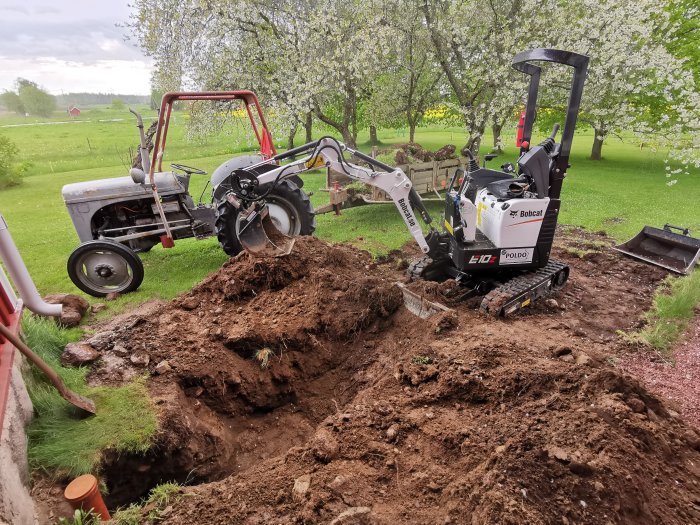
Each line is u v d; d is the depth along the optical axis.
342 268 5.48
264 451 3.77
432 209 8.80
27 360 3.45
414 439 3.01
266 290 5.07
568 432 2.76
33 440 2.99
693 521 2.36
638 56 8.68
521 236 4.79
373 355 4.43
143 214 6.25
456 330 4.34
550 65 8.91
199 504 2.63
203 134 12.29
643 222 8.02
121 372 3.79
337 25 9.88
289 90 9.81
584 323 4.73
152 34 10.48
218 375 3.94
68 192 5.77
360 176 4.99
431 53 9.77
